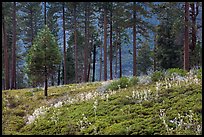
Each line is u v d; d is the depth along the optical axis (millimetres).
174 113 9945
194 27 23547
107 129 9797
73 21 41094
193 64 28766
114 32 48688
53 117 12273
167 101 11211
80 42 47469
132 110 11078
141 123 9656
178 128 8906
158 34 37812
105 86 17312
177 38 26734
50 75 20047
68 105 14016
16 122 13188
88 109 12289
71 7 38125
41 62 19609
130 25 31109
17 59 47344
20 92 22797
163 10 29828
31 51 20078
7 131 11602
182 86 12711
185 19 23344
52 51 19859
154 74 16281
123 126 9688
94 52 49219
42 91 22797
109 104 12367
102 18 42281
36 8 42688
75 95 17312
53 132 10719
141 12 30078
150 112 10523
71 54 50062
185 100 10828
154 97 11961
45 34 20031
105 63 31391
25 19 44875
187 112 9836
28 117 13797
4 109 15773
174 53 36562
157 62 39281
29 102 17594
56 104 14586
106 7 32719
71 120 11492
